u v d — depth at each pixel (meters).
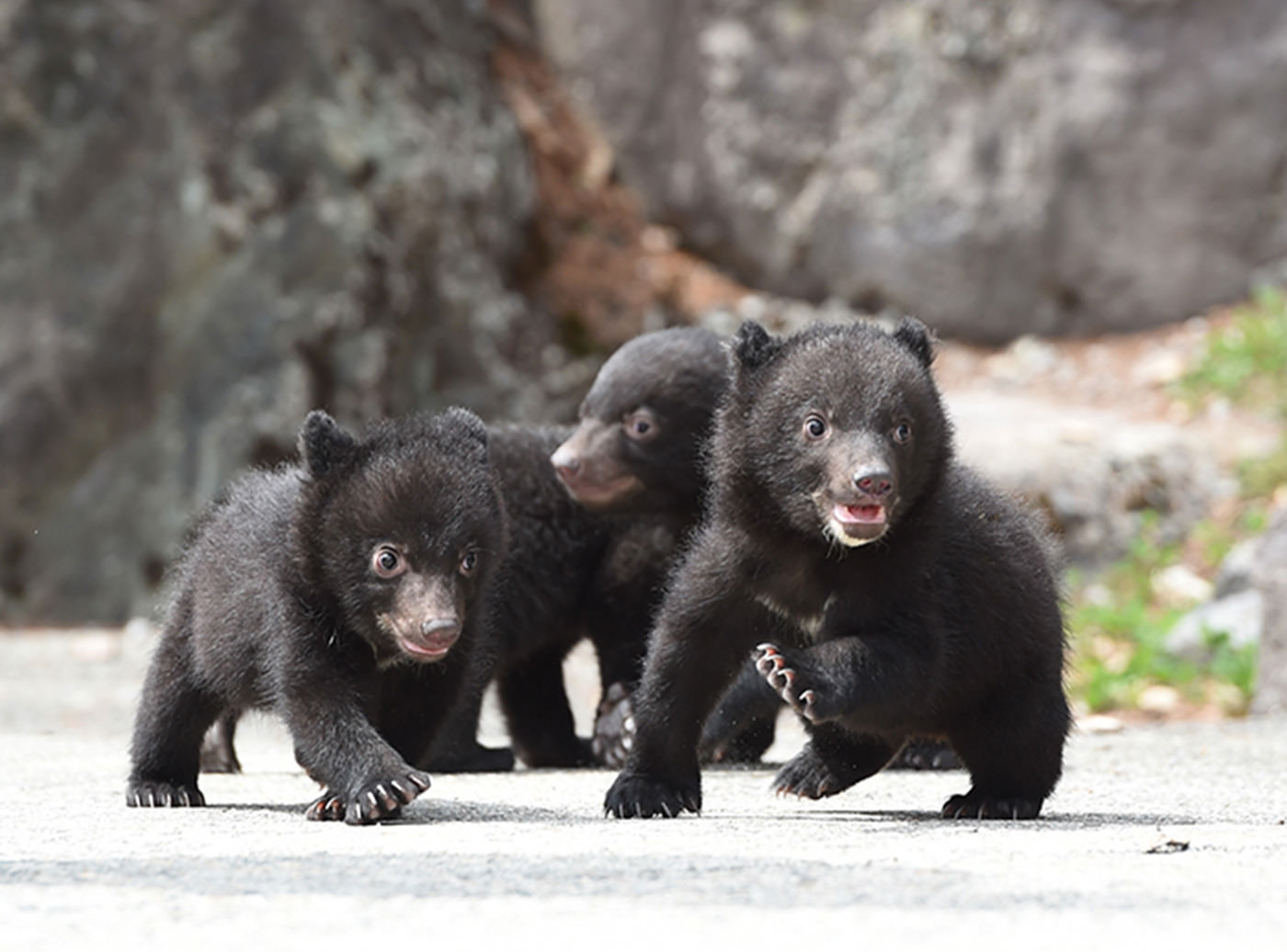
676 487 10.70
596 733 10.67
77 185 20.86
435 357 21.75
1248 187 23.83
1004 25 24.00
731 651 7.45
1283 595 13.84
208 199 20.84
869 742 7.87
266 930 4.33
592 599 10.86
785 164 24.70
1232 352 22.75
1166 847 5.80
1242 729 12.40
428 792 8.48
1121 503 19.89
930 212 24.31
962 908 4.57
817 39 24.53
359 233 21.08
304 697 7.31
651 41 24.98
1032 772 7.40
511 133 23.27
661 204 25.25
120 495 20.95
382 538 7.33
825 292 24.89
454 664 7.81
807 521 7.20
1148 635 16.52
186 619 8.05
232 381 20.80
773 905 4.61
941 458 7.30
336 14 21.58
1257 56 23.67
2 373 20.75
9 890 4.92
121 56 20.95
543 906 4.61
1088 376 23.45
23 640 19.50
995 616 7.35
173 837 6.29
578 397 22.83
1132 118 23.80
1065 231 24.12
